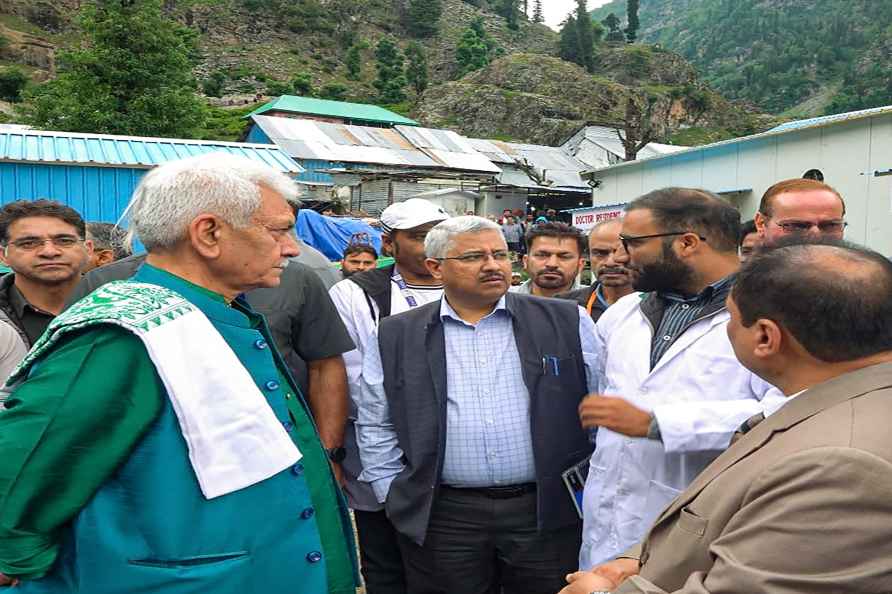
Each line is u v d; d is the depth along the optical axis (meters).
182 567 1.49
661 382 2.21
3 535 1.40
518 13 110.88
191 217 1.60
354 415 3.04
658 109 65.88
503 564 2.62
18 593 1.54
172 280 1.64
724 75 174.12
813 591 1.08
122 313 1.47
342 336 2.79
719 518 1.30
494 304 2.68
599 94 63.94
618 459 2.29
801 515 1.11
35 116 22.47
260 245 1.67
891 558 1.06
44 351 1.48
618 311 2.53
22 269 2.99
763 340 1.38
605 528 2.31
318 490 1.85
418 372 2.59
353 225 9.11
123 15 22.20
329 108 46.69
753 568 1.14
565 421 2.55
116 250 4.18
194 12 82.94
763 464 1.26
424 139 34.06
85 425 1.42
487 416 2.54
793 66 153.00
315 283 2.75
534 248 4.09
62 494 1.42
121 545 1.46
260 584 1.59
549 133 55.56
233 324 1.69
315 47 85.81
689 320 2.24
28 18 68.06
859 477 1.09
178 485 1.49
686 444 1.95
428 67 88.31
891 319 1.27
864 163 12.09
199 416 1.50
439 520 2.57
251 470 1.56
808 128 12.82
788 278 1.33
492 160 34.25
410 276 3.40
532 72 65.31
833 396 1.26
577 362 2.61
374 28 93.44
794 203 2.67
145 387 1.47
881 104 118.00
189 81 23.39
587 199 28.45
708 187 15.11
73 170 9.85
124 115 21.64
